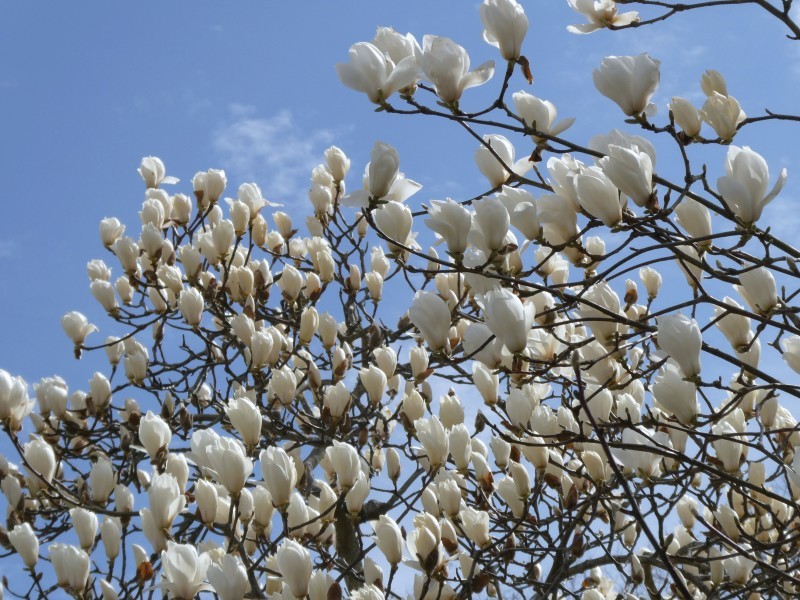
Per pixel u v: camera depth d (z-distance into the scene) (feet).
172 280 23.36
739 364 10.35
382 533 12.11
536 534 14.78
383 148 10.28
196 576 10.16
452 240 10.16
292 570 10.95
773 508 15.98
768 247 9.82
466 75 10.27
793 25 11.34
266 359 20.17
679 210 10.48
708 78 11.87
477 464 14.97
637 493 13.84
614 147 9.76
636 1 12.06
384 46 11.06
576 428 14.43
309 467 21.44
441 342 11.05
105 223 25.22
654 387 10.54
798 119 10.65
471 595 13.16
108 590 13.91
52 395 22.52
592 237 17.80
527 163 11.77
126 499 16.88
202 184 24.00
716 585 15.30
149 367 24.39
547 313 11.60
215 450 11.41
